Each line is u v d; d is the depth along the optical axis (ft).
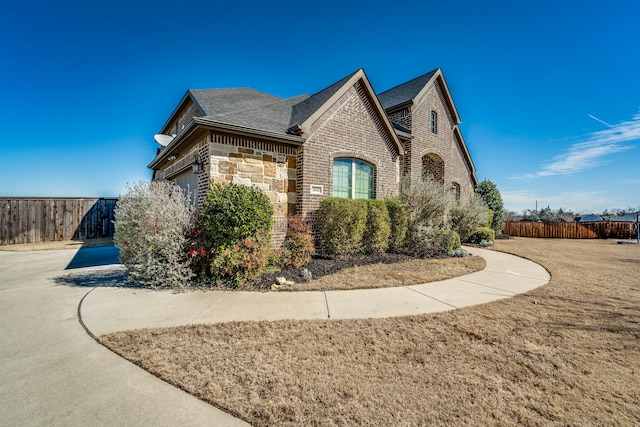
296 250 26.09
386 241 32.35
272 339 12.24
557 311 16.07
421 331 13.23
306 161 29.63
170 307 16.08
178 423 7.38
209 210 20.66
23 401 8.23
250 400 8.30
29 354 10.96
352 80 32.96
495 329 13.53
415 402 8.29
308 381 9.27
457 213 48.24
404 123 49.19
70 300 17.34
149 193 21.18
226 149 25.89
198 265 21.20
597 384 9.25
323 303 17.01
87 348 11.44
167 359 10.53
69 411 7.81
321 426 7.30
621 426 7.36
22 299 17.58
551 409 8.02
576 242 60.90
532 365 10.37
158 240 19.72
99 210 53.26
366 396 8.54
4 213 45.16
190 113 42.50
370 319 14.58
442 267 28.19
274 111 34.47
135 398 8.39
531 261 33.78
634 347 11.81
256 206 21.50
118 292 18.95
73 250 39.86
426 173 56.03
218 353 11.02
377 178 36.35
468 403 8.25
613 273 26.68
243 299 17.60
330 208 29.07
